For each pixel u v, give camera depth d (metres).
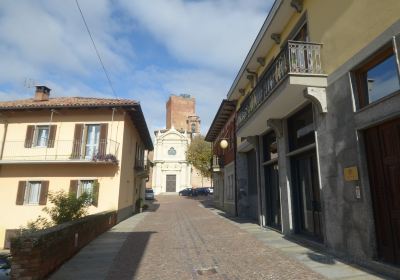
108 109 18.39
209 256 7.77
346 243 6.74
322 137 7.82
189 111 74.94
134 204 23.08
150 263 7.27
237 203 18.00
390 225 5.73
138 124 21.89
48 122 18.56
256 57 13.38
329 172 7.46
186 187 53.47
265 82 10.47
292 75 7.76
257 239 9.89
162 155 54.44
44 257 6.17
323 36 8.02
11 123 18.69
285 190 10.37
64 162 17.22
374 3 6.04
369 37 6.16
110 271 6.66
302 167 9.93
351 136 6.63
